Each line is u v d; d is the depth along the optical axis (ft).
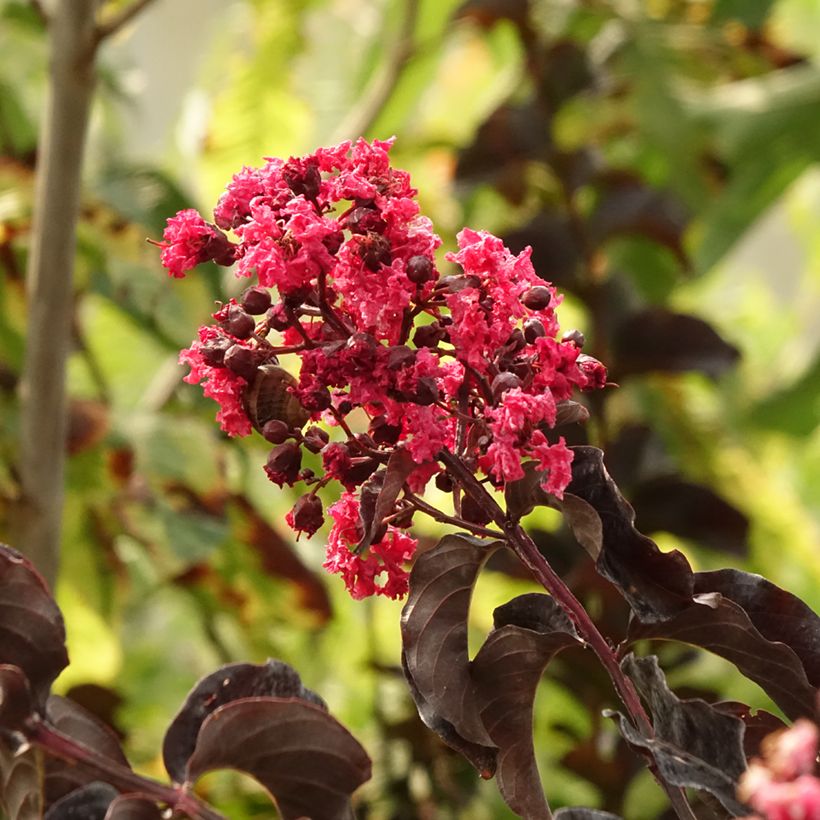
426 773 5.32
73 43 4.59
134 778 2.69
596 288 5.73
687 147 6.66
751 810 2.66
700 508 5.37
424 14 6.93
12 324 5.41
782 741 2.38
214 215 2.78
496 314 2.75
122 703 5.21
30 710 2.68
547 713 5.92
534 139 6.09
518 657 2.79
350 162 2.77
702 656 5.58
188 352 2.79
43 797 2.75
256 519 5.47
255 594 5.54
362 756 2.73
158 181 5.72
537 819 2.82
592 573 4.66
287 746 2.71
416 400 2.70
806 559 6.72
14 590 2.69
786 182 6.85
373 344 2.71
